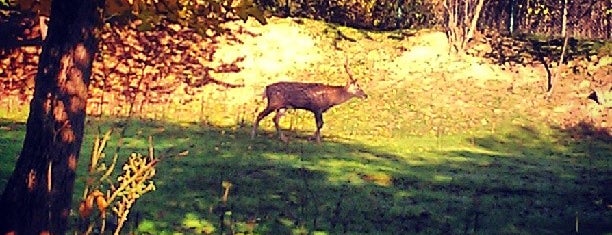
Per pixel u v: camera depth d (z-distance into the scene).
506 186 14.87
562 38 27.34
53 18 6.36
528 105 23.50
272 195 12.52
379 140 20.20
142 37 20.25
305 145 18.39
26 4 7.11
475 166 17.14
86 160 13.76
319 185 13.63
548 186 15.11
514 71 25.62
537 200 13.71
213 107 22.05
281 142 18.45
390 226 11.22
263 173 14.30
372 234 10.64
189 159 15.02
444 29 27.84
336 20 28.61
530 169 17.16
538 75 25.38
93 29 6.42
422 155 18.30
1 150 14.63
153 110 20.20
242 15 7.61
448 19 26.98
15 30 23.86
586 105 23.42
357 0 28.34
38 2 7.07
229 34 25.55
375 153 18.02
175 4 7.23
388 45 26.97
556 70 25.58
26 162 6.30
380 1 28.55
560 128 22.19
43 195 6.25
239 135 19.00
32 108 6.38
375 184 14.22
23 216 6.24
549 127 22.20
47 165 6.26
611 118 22.69
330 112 22.48
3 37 23.75
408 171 15.90
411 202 12.90
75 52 6.33
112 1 6.90
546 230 11.63
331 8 28.48
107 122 17.55
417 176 15.38
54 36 6.34
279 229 10.48
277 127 19.22
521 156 19.09
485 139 21.06
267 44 25.83
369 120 22.19
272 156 16.30
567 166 17.92
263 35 26.19
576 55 26.28
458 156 18.47
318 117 19.27
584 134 21.92
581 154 19.81
